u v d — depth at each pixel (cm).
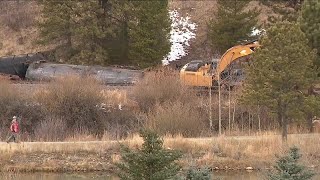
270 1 16538
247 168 10156
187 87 13575
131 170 4581
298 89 10575
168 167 4625
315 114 10919
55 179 9538
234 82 13562
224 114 13138
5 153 10562
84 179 9588
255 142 10844
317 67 11206
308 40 10900
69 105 13250
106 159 10650
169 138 11012
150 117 12419
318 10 11362
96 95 13400
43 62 16212
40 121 12962
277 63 10231
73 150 10856
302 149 10100
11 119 13050
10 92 13275
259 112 12694
